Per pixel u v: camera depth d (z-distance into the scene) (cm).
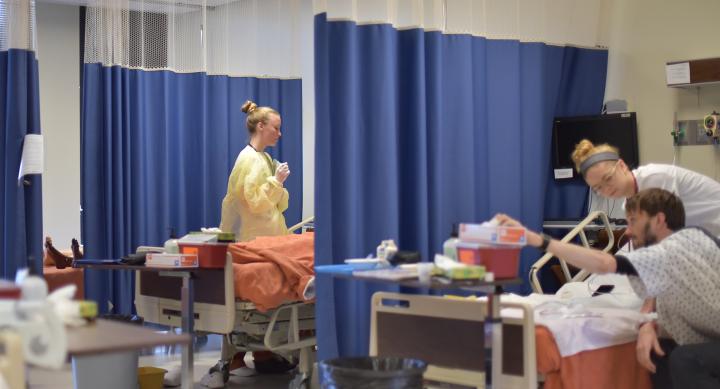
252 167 498
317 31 388
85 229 600
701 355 299
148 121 623
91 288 595
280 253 432
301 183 667
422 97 414
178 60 636
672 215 319
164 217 624
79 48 821
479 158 452
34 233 543
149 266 399
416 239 413
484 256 270
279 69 663
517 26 470
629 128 519
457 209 433
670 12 518
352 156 388
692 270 303
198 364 553
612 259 296
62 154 816
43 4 805
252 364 555
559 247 289
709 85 499
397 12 417
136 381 422
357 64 396
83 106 604
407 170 419
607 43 552
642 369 323
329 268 300
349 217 387
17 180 541
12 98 541
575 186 539
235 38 654
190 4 636
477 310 297
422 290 410
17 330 190
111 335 202
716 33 496
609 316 320
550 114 520
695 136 505
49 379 500
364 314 393
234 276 418
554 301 355
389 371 273
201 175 642
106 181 604
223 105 646
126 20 611
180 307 439
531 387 286
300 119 666
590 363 304
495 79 462
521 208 472
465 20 438
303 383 450
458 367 303
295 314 438
